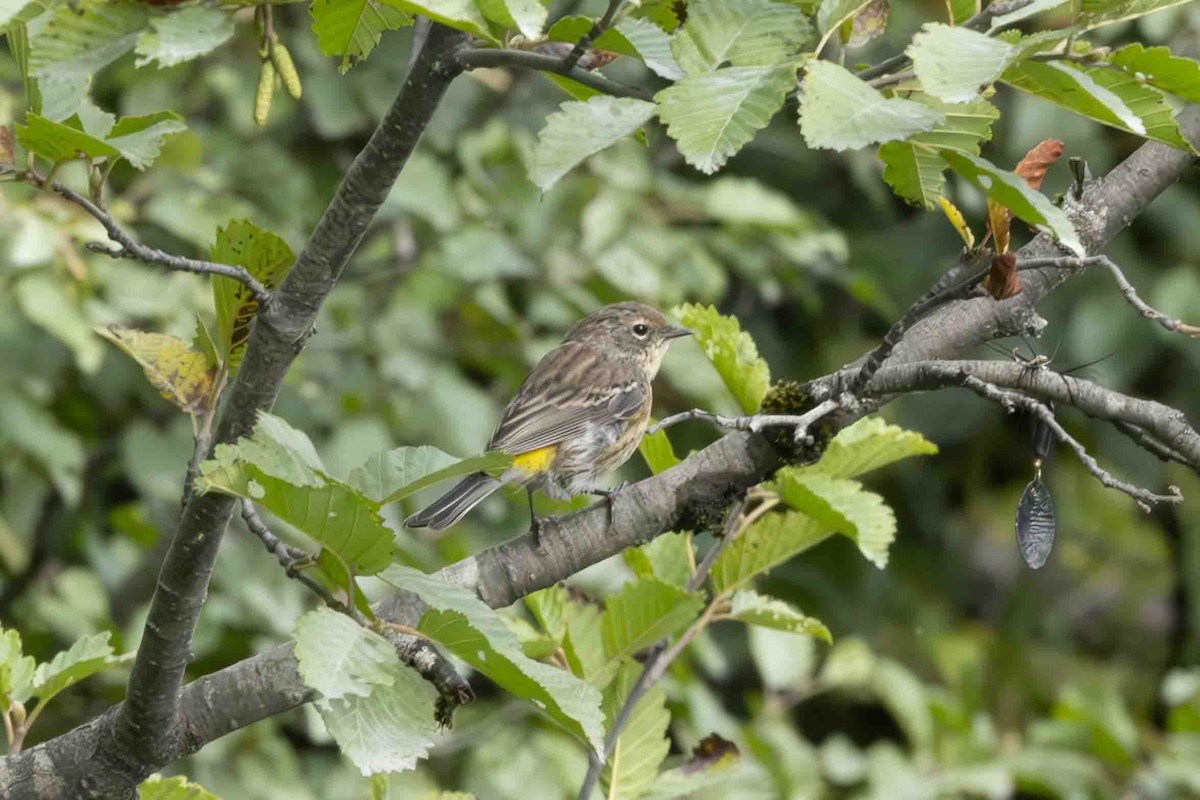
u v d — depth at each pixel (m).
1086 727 12.81
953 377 5.73
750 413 6.67
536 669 4.42
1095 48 4.32
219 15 4.35
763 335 15.06
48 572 13.11
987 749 12.45
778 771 11.14
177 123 4.72
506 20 4.07
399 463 5.16
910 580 15.87
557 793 11.55
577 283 12.79
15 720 5.68
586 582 10.72
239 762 11.61
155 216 11.15
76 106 4.82
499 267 11.98
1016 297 6.43
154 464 12.12
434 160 12.30
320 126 12.43
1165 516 15.62
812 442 6.21
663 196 13.13
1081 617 16.53
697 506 6.41
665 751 6.66
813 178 14.99
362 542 4.38
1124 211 6.57
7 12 4.12
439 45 4.65
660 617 6.21
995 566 16.77
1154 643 16.47
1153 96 4.30
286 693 5.58
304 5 12.73
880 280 14.45
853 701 16.17
